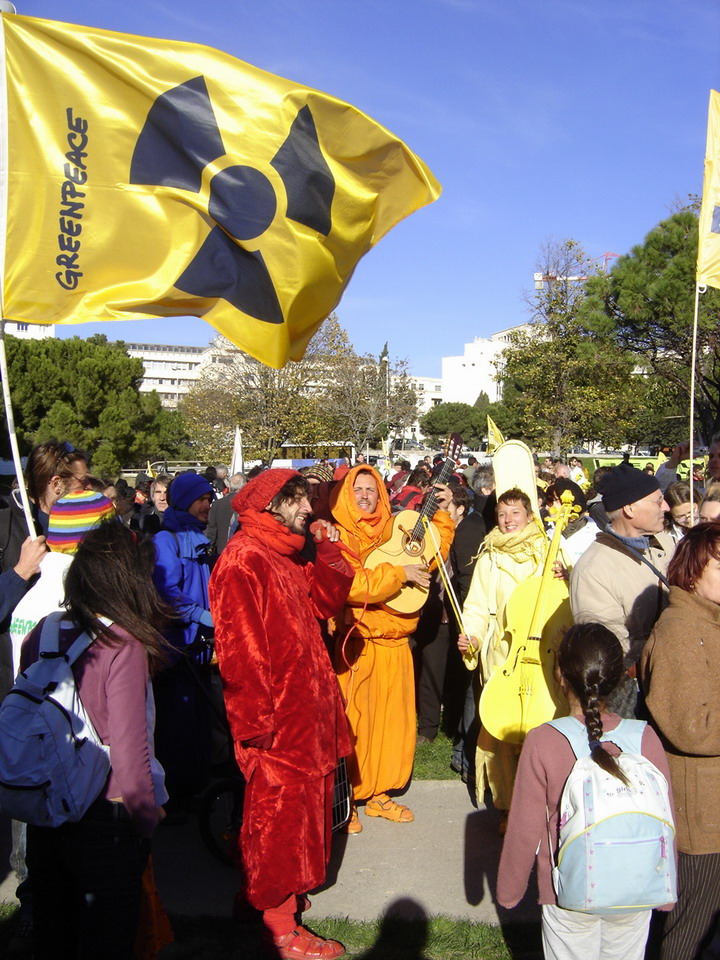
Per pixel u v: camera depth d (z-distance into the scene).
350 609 4.65
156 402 45.00
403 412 45.62
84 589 2.79
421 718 6.13
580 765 2.49
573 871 2.40
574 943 2.54
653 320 24.89
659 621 2.91
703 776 2.79
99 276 3.97
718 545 2.81
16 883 4.14
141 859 2.81
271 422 35.62
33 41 3.84
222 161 4.09
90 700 2.72
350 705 4.71
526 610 4.35
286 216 4.18
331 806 3.63
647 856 2.38
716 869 2.80
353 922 3.78
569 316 27.86
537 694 4.26
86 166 3.92
